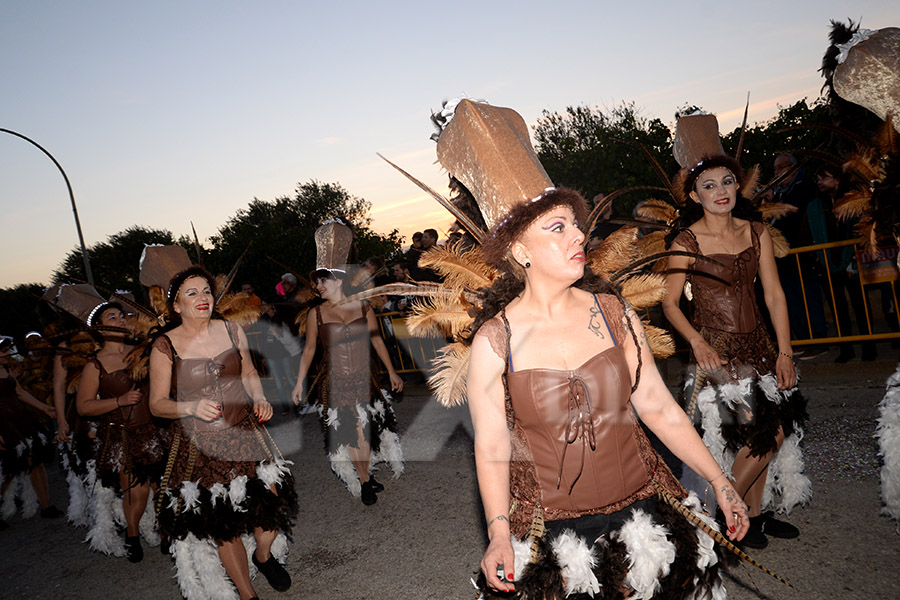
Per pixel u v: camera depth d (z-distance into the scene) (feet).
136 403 14.67
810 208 21.30
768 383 11.44
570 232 6.64
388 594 12.53
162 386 11.68
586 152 39.99
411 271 27.17
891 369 19.71
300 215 91.25
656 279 7.95
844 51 10.44
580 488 6.70
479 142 7.12
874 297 24.67
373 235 54.70
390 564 13.70
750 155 34.37
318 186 95.25
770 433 11.27
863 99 10.27
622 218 8.39
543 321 6.84
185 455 11.81
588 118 57.52
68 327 17.40
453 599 11.94
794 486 12.01
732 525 6.98
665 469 7.17
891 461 10.59
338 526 16.14
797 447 12.09
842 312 20.95
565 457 6.69
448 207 7.86
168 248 14.56
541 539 6.63
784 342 11.62
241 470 11.77
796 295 21.68
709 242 11.76
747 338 11.62
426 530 15.01
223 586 11.80
